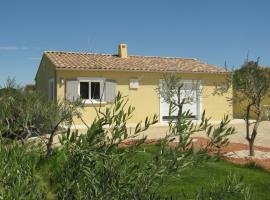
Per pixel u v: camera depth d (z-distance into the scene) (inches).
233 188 119.6
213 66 1008.2
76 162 107.3
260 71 514.6
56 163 112.3
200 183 339.3
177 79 626.5
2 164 94.3
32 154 116.6
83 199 103.3
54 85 848.3
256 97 512.1
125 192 103.7
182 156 108.2
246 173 389.4
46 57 934.4
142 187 104.2
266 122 911.0
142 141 116.0
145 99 909.8
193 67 969.5
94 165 106.7
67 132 107.3
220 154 112.3
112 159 105.5
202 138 586.6
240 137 684.7
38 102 388.2
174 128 114.6
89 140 107.1
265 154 512.1
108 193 103.2
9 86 482.0
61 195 105.3
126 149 112.3
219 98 963.3
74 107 431.2
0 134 107.9
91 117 837.8
